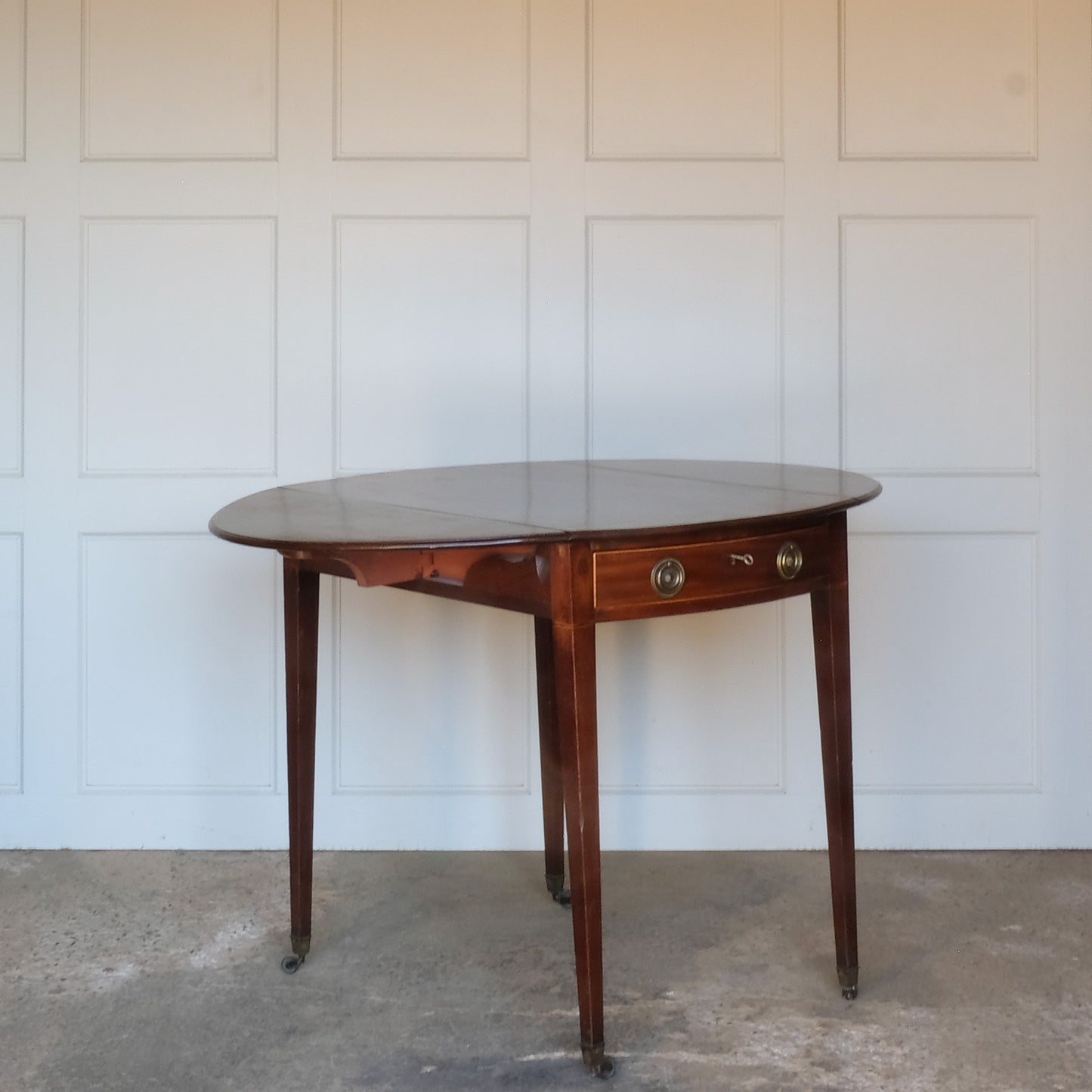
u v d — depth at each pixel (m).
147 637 3.01
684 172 2.92
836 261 2.93
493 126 2.92
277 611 3.01
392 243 2.94
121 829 3.04
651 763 3.02
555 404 2.96
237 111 2.93
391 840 3.04
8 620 3.01
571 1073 2.02
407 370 2.96
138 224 2.95
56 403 2.97
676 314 2.95
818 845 3.02
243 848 3.04
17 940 2.53
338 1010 2.24
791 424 2.96
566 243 2.94
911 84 2.91
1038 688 2.99
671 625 2.99
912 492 2.96
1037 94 2.90
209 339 2.96
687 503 2.03
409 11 2.91
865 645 2.99
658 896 2.73
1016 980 2.32
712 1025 2.16
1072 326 2.93
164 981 2.35
